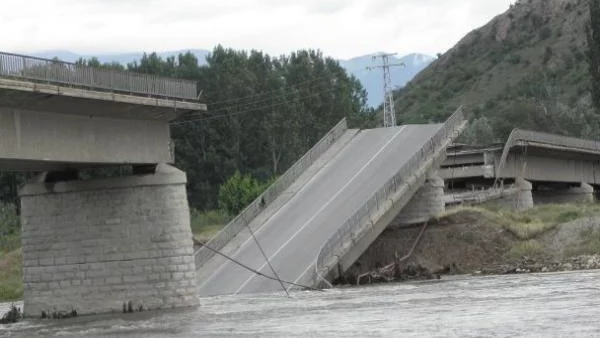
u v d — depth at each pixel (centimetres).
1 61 5072
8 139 5181
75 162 5672
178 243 6166
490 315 4478
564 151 11400
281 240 7950
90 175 8594
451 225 8650
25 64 5206
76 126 5653
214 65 16262
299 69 17312
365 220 7756
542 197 12631
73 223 6247
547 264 7875
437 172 9156
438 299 5562
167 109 6209
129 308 6112
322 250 7306
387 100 15812
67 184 6244
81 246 6222
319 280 7194
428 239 8575
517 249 8238
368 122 18362
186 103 6341
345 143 9744
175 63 17075
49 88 5228
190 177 15562
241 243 8088
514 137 10350
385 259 8562
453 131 9306
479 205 10100
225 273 7625
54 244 6275
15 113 5238
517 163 10812
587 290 5512
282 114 15812
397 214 8638
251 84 16025
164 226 6150
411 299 5709
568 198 12494
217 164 15488
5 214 12656
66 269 6238
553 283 6206
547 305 4762
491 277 7438
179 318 5400
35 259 6316
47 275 6278
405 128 9662
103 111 5766
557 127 17675
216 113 15688
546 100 19912
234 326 4772
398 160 8944
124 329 4950
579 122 17588
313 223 8100
